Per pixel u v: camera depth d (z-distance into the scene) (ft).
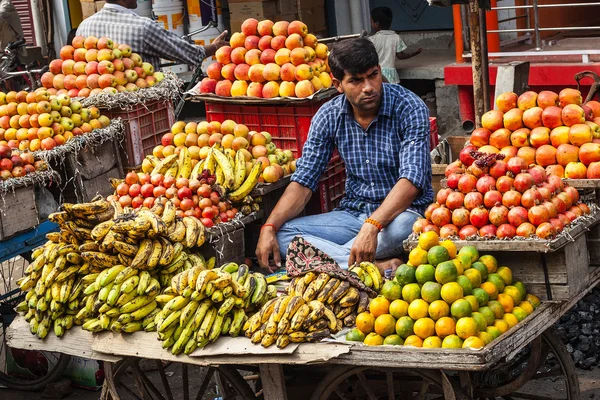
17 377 18.22
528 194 12.53
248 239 17.38
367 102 15.21
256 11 32.55
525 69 19.20
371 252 14.58
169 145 17.87
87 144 19.81
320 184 18.02
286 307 12.26
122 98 20.97
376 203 16.24
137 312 13.33
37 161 18.06
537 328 12.06
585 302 17.24
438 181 18.84
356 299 12.74
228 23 35.22
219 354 12.49
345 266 15.34
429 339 11.65
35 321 14.40
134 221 13.64
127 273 13.39
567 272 12.45
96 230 13.78
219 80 19.67
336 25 35.86
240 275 13.50
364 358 11.57
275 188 16.87
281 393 12.44
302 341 12.09
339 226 16.14
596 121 14.76
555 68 25.53
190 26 33.71
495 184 12.86
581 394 15.11
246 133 17.62
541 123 14.34
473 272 12.03
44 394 17.61
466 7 27.35
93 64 21.74
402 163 15.40
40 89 20.08
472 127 24.56
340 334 12.46
